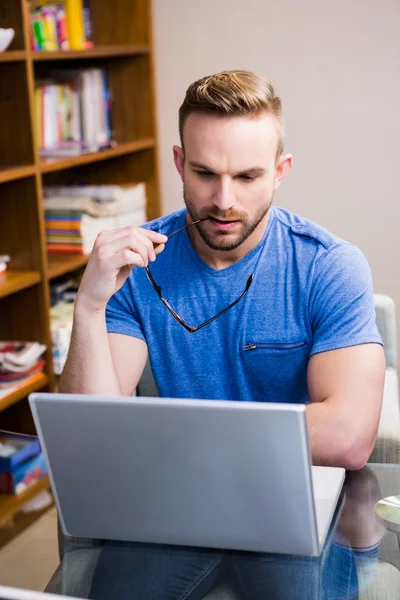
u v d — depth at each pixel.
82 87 3.53
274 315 1.74
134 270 1.81
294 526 1.16
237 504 1.17
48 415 1.19
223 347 1.77
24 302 3.12
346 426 1.53
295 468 1.11
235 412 1.10
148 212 3.88
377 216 3.70
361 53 3.56
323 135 3.69
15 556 1.24
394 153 3.62
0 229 3.08
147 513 1.22
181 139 1.66
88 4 3.50
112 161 3.87
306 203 3.79
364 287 1.70
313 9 3.58
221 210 1.60
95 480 1.22
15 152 2.99
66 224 3.38
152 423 1.14
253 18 3.67
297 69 3.66
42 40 3.18
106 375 1.67
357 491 1.40
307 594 1.11
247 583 1.14
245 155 1.57
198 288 1.77
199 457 1.15
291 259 1.75
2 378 2.96
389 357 2.25
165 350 1.80
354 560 1.18
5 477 2.81
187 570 1.18
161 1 3.77
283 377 1.77
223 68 3.77
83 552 1.24
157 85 3.87
